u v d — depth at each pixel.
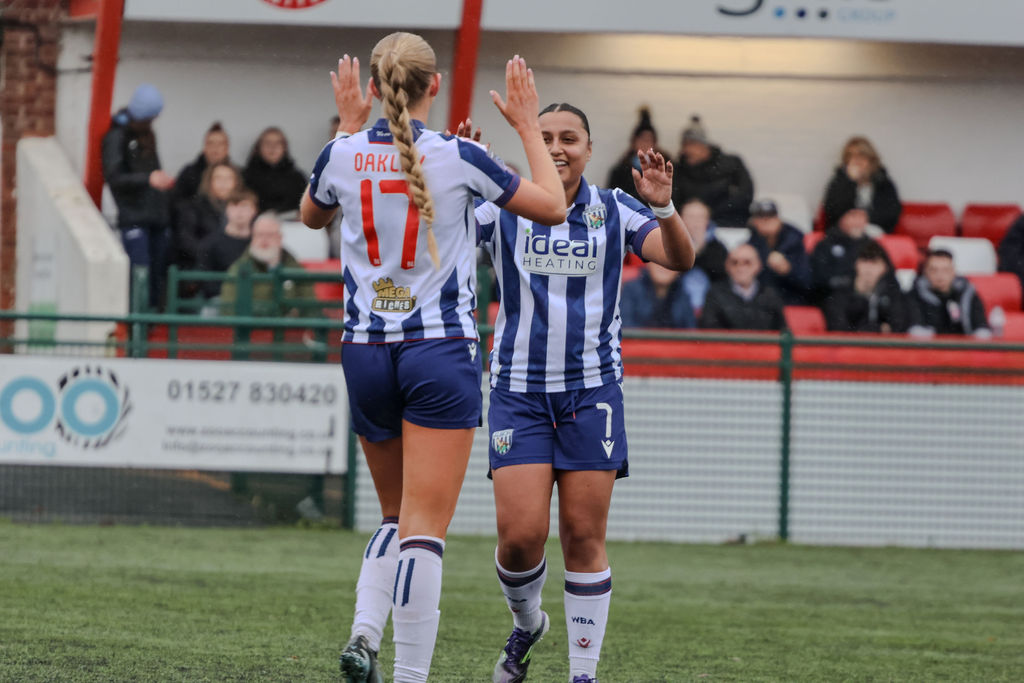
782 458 30.80
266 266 38.09
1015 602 24.05
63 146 46.97
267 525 30.00
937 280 40.56
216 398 29.69
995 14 43.78
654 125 48.72
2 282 47.12
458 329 12.03
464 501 30.41
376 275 12.04
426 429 12.08
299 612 20.25
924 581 26.25
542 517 13.55
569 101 48.09
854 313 40.44
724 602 23.19
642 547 29.89
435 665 16.55
